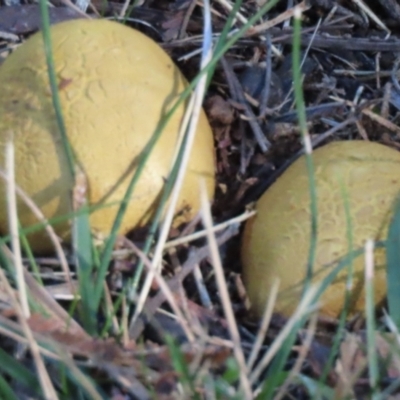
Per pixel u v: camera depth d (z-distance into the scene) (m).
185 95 0.42
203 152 0.44
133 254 0.44
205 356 0.40
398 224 0.42
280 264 0.43
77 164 0.42
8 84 0.44
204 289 0.45
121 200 0.42
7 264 0.41
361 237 0.43
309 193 0.43
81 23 0.45
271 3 0.42
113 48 0.44
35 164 0.43
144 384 0.40
